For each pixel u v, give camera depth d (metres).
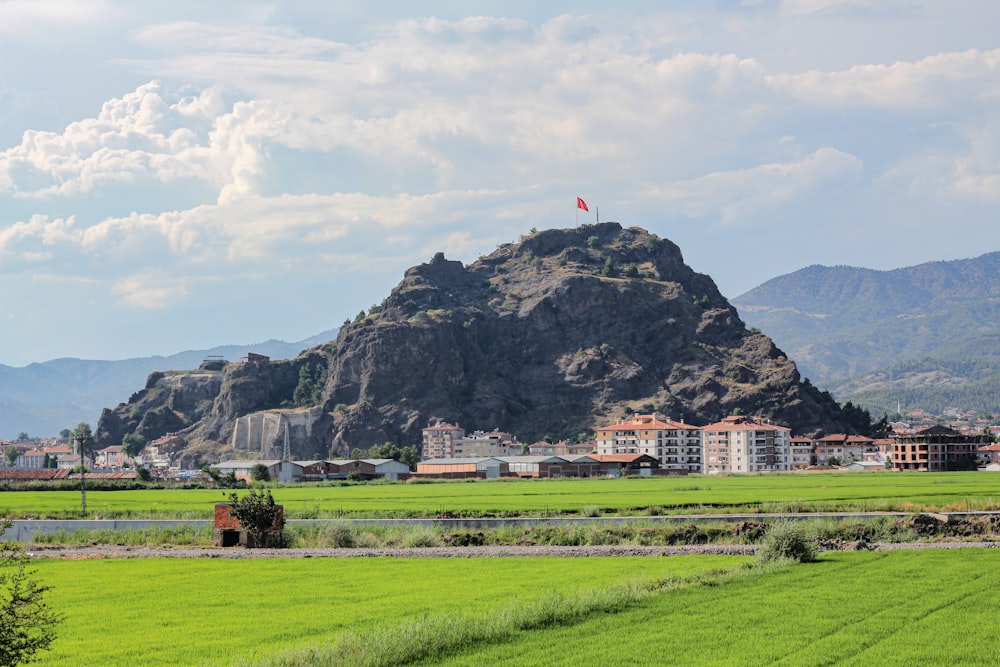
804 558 89.69
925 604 67.81
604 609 67.94
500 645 58.28
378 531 130.38
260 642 61.25
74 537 132.50
